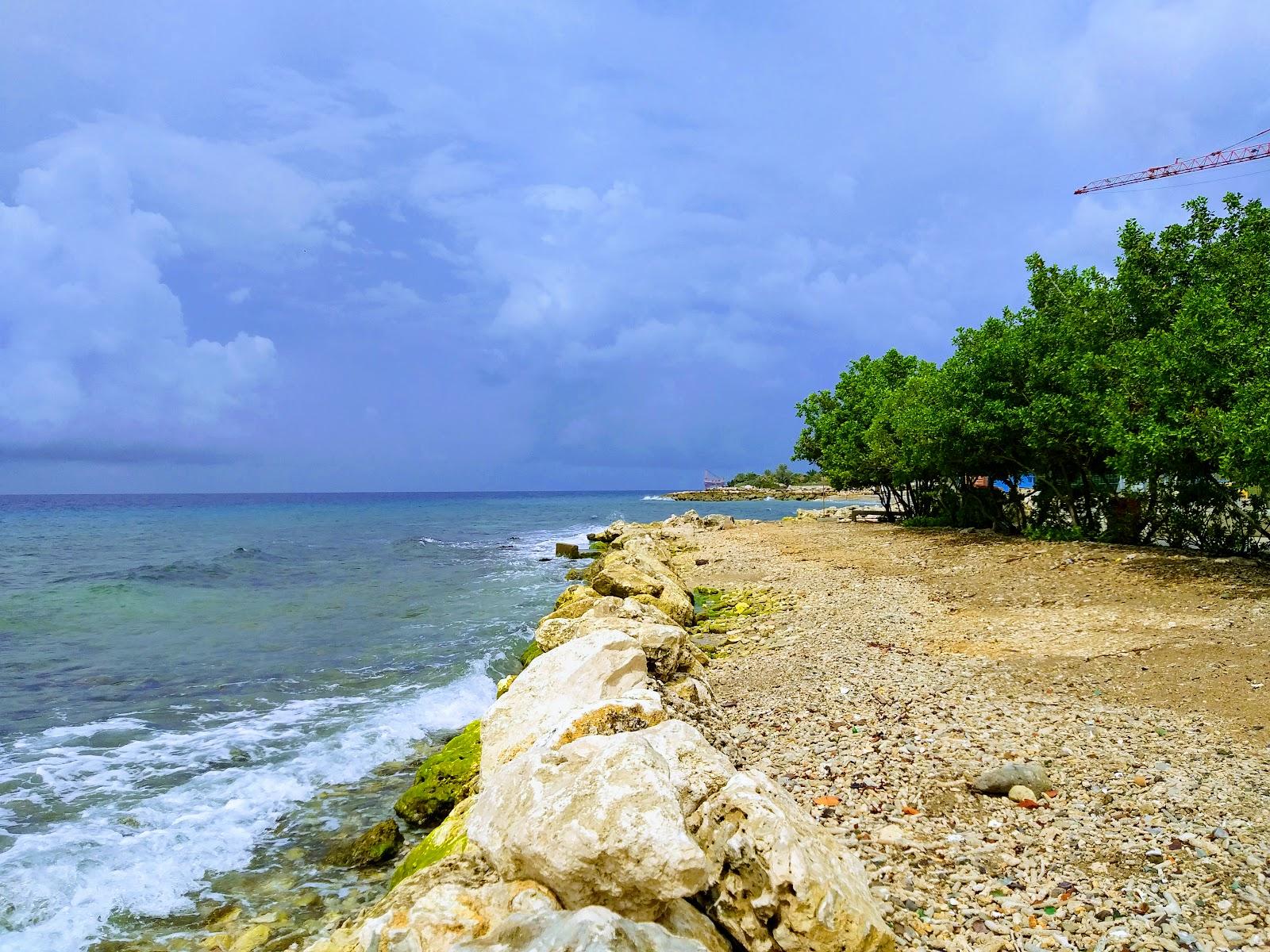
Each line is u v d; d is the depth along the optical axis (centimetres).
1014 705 1007
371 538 5134
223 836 855
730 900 446
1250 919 506
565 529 6275
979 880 571
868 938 436
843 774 794
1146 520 2150
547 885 473
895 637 1497
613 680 932
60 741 1142
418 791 916
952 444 2820
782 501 10500
